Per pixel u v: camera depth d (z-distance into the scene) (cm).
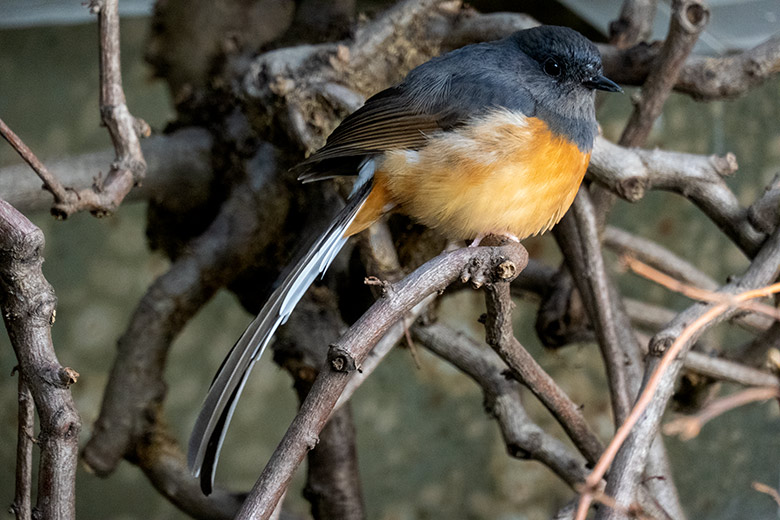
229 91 407
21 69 427
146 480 434
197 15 408
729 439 435
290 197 405
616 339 396
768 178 428
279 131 399
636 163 397
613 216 443
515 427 399
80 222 432
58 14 423
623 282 441
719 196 398
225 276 405
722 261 445
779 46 399
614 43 404
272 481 381
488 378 400
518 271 384
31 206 404
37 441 381
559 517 392
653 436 388
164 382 405
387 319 382
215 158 407
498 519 447
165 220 410
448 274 383
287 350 402
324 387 381
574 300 405
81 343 429
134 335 405
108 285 435
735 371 400
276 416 449
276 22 409
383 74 401
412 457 450
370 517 445
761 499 429
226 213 405
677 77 399
